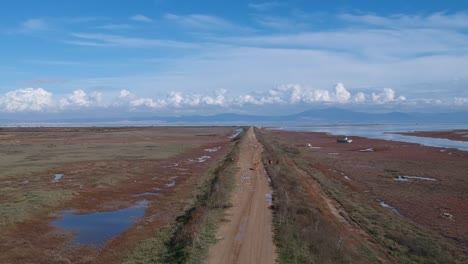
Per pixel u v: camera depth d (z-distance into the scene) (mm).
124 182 49062
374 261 23047
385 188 46344
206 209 32250
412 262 23266
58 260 23375
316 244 23703
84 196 40844
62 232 28906
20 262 22984
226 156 76438
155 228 29969
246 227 27969
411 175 55750
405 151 88000
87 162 66562
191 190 44656
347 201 38000
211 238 25297
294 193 38781
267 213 31938
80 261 23297
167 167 62594
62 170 57688
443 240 27953
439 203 39094
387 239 27281
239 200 36688
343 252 22797
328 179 50500
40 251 24875
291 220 29047
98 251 24969
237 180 47500
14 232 28500
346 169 61312
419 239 27375
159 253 24266
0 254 24141
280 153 79312
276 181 45125
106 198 40344
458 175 55656
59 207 36250
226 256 22328
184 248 23500
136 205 37688
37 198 38125
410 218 33938
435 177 54188
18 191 42156
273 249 23438
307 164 64750
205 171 58594
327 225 28250
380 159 73938
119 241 26875
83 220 32312
